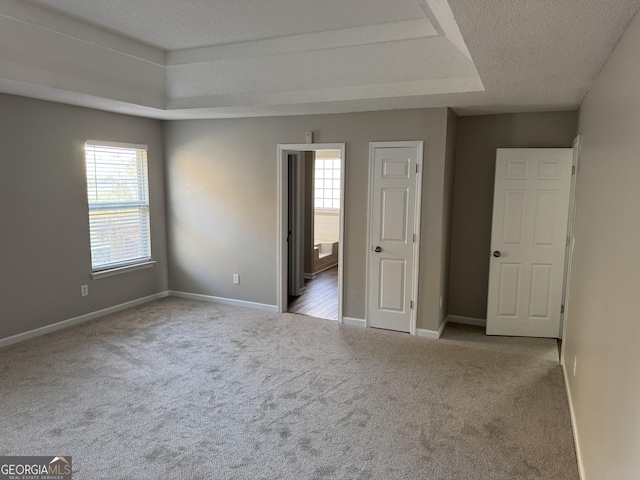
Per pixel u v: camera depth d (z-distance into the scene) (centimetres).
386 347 441
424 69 368
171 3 310
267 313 550
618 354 187
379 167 475
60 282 475
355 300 507
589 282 275
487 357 420
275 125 526
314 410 320
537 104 418
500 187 468
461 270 516
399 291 483
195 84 459
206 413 314
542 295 470
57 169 463
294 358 412
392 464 261
